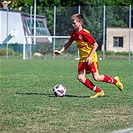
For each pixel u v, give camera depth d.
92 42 20.06
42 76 34.47
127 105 18.31
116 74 37.75
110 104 18.55
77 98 20.52
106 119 15.08
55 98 20.48
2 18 76.06
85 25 74.19
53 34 75.19
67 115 15.76
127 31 75.06
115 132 12.99
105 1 98.62
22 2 96.25
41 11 76.25
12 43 75.94
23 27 76.31
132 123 14.39
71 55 72.75
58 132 13.00
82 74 20.72
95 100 19.77
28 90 23.98
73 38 20.47
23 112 16.36
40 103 18.72
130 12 73.69
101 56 74.06
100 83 28.58
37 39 74.94
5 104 18.41
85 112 16.42
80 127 13.70
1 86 26.17
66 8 74.38
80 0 97.00
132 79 32.09
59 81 29.91
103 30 73.81
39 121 14.61
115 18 74.19
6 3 96.38
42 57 74.06
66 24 74.69
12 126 13.77
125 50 75.62
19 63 56.59
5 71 40.69
